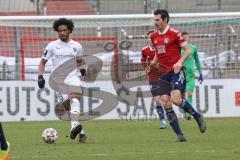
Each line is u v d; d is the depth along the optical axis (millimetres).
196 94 63531
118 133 49031
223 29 65938
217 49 66250
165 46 40625
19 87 62688
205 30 66062
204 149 37500
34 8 84438
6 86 62594
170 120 41688
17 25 64188
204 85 63531
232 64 66062
